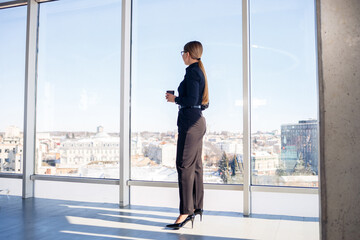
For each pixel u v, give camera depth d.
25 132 4.08
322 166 1.52
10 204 3.71
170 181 3.57
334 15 1.53
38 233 2.58
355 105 1.49
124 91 3.63
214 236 2.51
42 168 4.12
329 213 1.50
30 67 4.10
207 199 3.44
